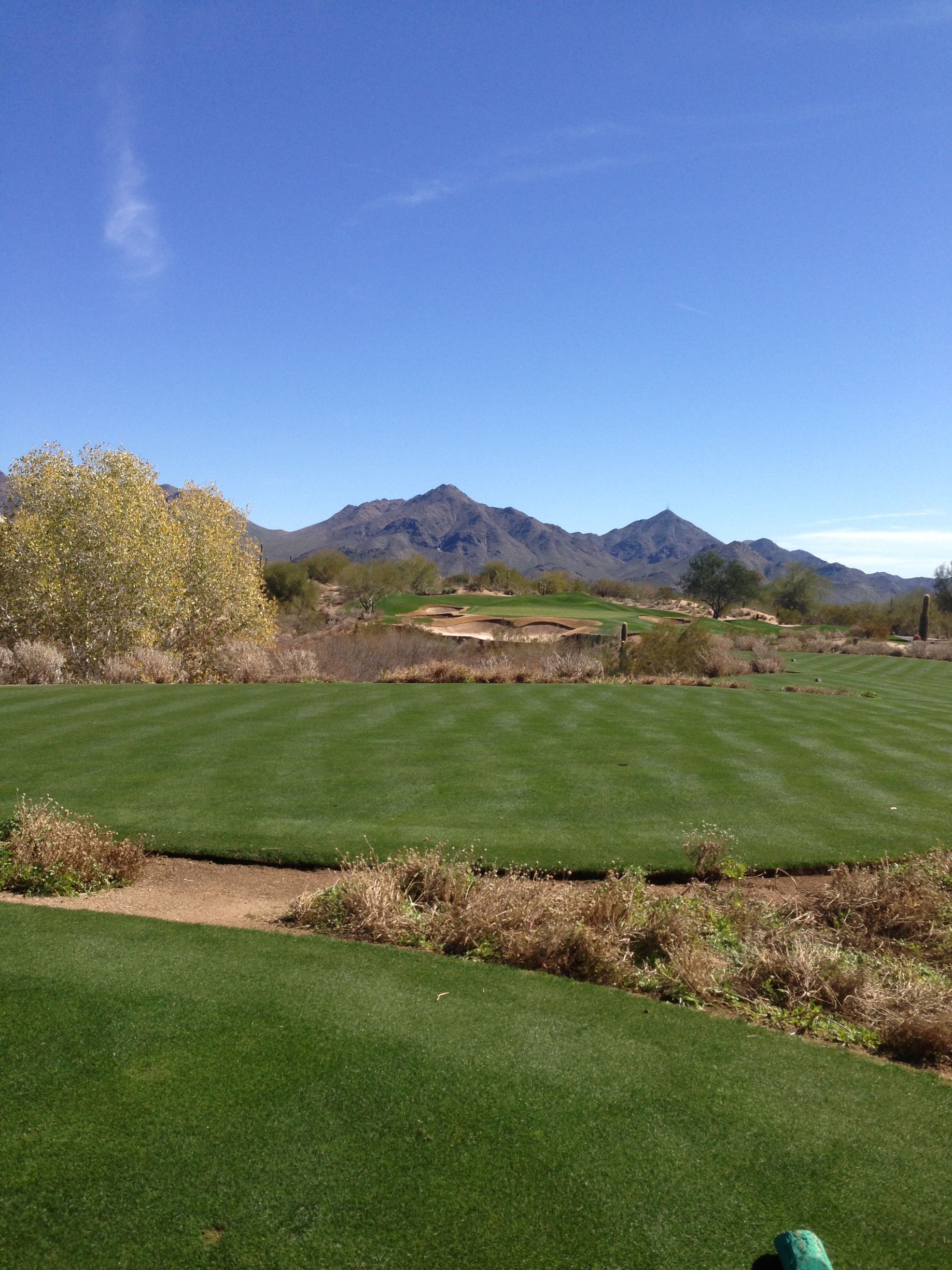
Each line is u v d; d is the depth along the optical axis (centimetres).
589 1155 349
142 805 864
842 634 5728
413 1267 293
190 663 2588
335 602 8300
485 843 773
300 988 488
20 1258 292
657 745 1194
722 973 539
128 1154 341
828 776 1038
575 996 497
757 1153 356
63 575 2495
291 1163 338
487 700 1588
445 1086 393
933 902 664
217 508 2956
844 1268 296
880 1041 468
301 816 838
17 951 529
